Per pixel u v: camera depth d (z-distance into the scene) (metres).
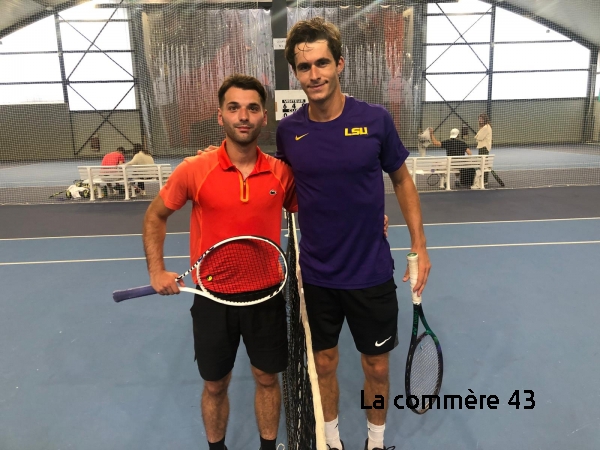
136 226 7.89
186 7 15.00
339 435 2.80
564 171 13.28
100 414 3.00
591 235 6.65
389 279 2.36
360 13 14.97
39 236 7.38
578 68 21.31
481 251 6.04
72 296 4.87
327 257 2.30
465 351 3.62
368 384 2.53
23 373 3.46
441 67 21.02
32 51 20.20
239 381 3.36
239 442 2.77
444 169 10.67
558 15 20.19
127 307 4.56
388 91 15.73
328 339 2.45
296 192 2.29
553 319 4.11
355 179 2.16
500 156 17.84
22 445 2.74
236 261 2.21
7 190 12.24
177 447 2.71
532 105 21.61
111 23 20.22
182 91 15.59
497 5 20.47
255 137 2.10
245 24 14.91
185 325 4.18
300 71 2.06
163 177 10.60
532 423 2.82
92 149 21.14
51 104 20.72
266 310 2.32
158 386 3.29
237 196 2.14
